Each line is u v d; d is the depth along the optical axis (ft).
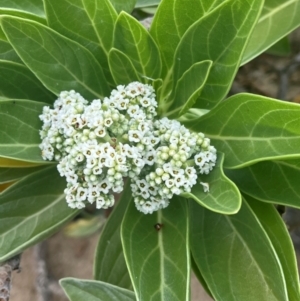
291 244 0.55
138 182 0.52
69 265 1.24
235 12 0.48
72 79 0.58
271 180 0.56
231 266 0.56
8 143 0.56
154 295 0.52
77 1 0.55
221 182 0.49
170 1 0.53
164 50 0.58
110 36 0.58
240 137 0.52
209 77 0.54
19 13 0.57
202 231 0.59
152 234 0.56
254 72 1.03
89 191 0.51
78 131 0.52
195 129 0.56
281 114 0.47
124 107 0.53
